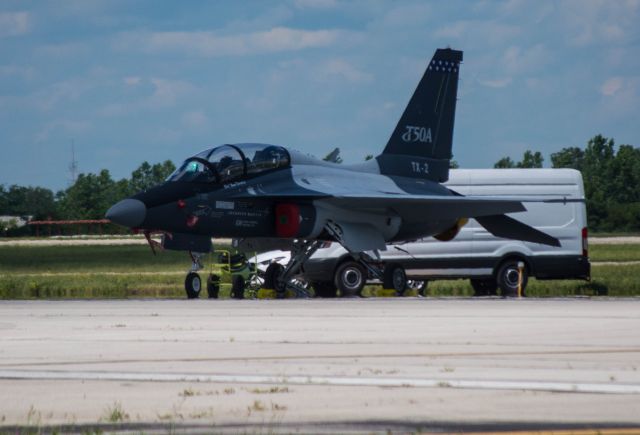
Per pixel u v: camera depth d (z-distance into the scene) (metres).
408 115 96.25
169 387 32.31
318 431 25.72
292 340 44.28
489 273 92.69
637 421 26.78
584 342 43.19
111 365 36.84
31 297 90.25
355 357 38.62
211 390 31.70
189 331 48.25
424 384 32.25
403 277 87.69
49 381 33.59
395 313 58.72
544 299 74.31
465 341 43.66
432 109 97.75
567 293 97.31
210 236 81.12
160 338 45.25
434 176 97.50
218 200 79.88
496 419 27.05
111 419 27.38
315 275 88.00
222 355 39.38
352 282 86.19
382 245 86.62
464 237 92.88
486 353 39.62
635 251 194.75
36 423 27.08
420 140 96.88
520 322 52.62
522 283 93.00
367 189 87.31
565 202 86.50
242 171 81.94
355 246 84.62
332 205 84.75
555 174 95.88
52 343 43.47
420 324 51.56
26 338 45.44
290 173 85.25
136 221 76.12
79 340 44.53
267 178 83.50
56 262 160.62
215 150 81.88
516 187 96.06
